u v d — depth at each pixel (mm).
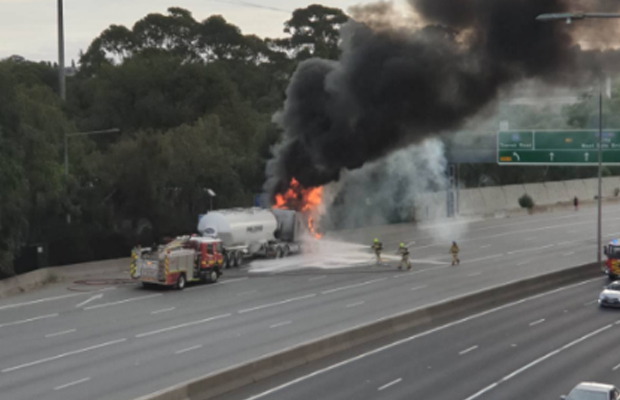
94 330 39562
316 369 31641
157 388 28688
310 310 45094
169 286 53062
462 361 33000
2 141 53000
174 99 112000
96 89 116562
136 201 70625
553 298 50219
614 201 134125
